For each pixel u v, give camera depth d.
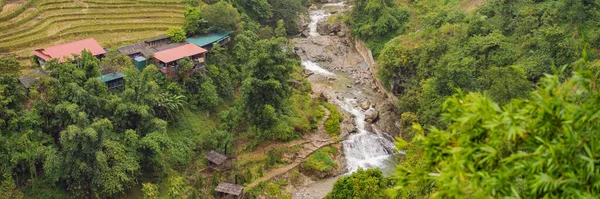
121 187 43.97
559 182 10.00
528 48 55.31
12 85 45.66
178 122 54.97
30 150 42.97
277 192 50.88
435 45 61.94
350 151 58.56
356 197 40.56
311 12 106.75
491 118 10.61
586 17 58.00
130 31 69.56
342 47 88.44
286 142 57.31
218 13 69.94
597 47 53.16
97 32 67.50
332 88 72.50
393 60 67.25
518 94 43.44
